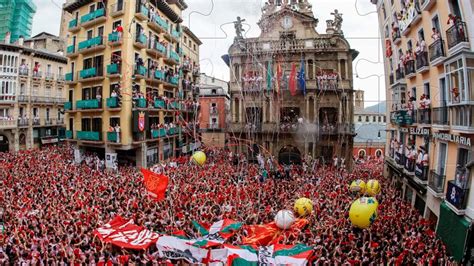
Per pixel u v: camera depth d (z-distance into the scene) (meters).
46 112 55.03
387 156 32.19
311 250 12.62
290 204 20.59
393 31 27.73
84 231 15.99
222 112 56.72
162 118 42.56
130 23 33.59
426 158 20.94
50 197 21.44
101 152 39.38
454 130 17.00
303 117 39.59
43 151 45.53
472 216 15.01
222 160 38.91
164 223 17.31
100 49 37.41
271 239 15.52
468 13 15.78
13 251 14.13
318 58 39.88
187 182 26.06
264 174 28.97
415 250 14.62
